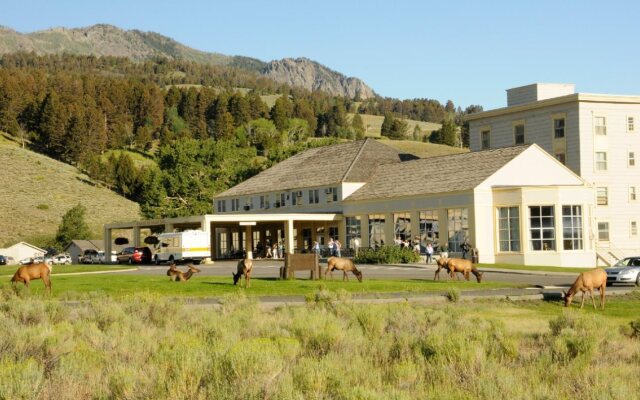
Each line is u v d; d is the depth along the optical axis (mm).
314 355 16688
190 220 72938
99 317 22859
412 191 68312
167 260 71312
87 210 155875
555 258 58906
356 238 73000
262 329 20625
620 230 78375
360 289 35719
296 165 90125
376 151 82562
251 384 12594
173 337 19188
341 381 13203
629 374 15492
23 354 16547
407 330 20688
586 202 60438
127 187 175375
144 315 24516
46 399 12906
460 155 71062
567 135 78625
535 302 32188
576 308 30547
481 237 61500
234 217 71750
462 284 38469
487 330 20812
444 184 65750
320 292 30000
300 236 83188
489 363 15531
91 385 13828
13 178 167000
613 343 19703
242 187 93688
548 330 23219
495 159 65562
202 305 29484
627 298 33969
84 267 64188
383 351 17203
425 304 30453
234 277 37938
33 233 137500
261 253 84250
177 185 118562
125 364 15297
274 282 39000
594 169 77750
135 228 84625
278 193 85938
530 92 84438
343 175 77250
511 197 60844
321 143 131375
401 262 60500
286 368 13992
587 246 60375
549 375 15203
